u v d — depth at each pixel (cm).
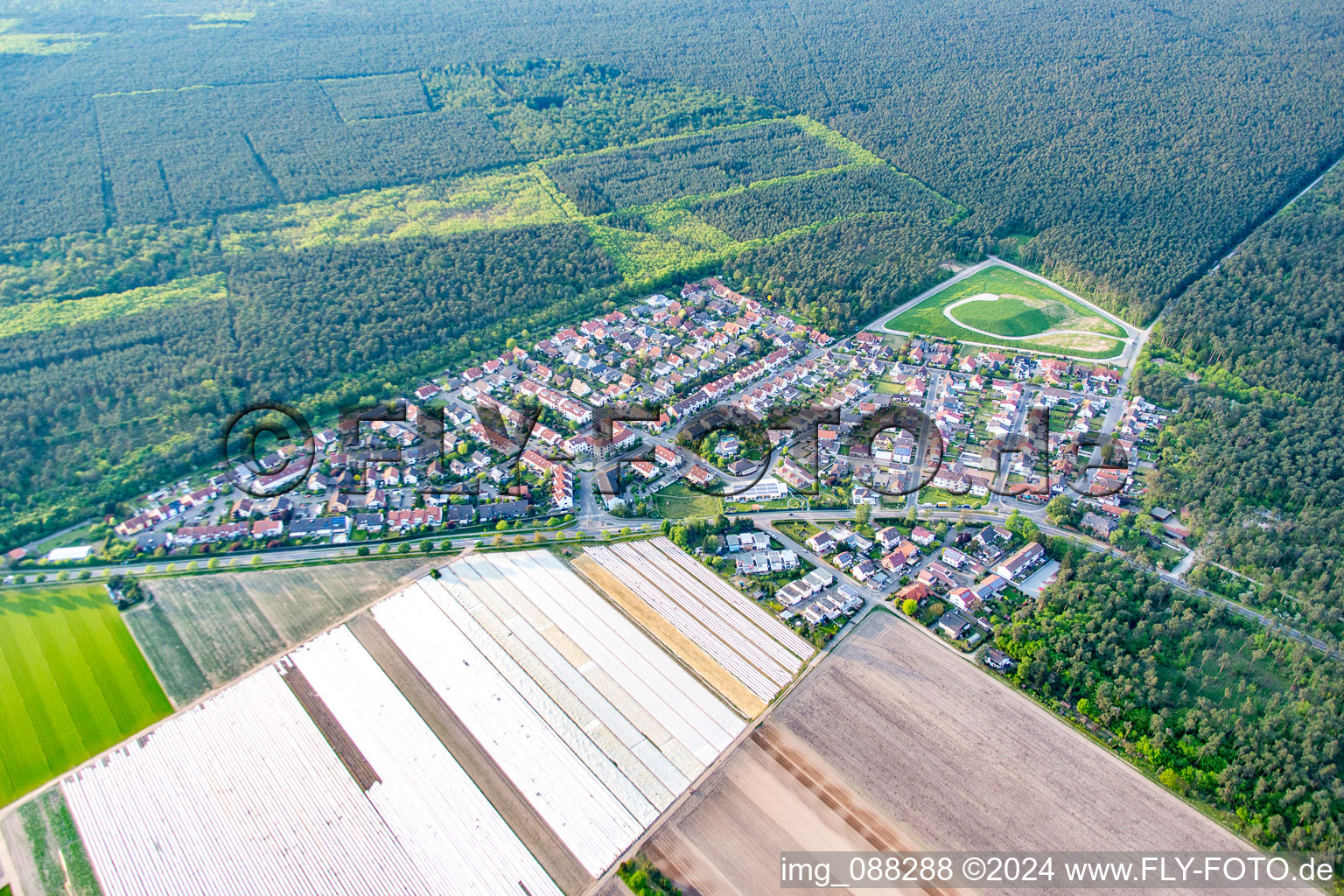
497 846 17062
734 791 18100
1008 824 17462
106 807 17775
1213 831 17350
